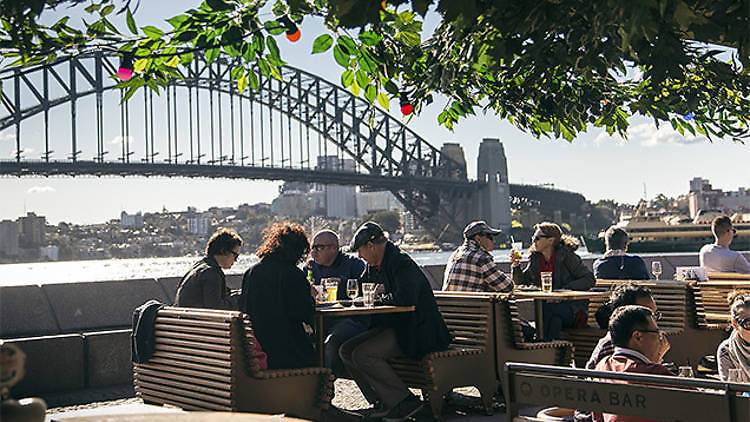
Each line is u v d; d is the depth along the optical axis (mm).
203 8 3326
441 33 3572
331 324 7172
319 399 5176
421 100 3787
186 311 5223
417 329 5906
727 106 3973
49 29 3285
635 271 8391
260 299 5371
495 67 2914
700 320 7488
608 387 2572
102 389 7566
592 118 4000
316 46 3385
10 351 1403
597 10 2221
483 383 6117
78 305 9000
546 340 6988
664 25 2465
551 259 7852
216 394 4875
